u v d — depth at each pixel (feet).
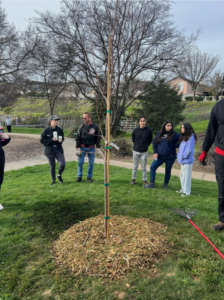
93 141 19.30
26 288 7.22
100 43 41.88
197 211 13.08
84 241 9.33
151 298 6.73
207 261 8.42
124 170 25.23
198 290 7.00
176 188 18.57
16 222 11.82
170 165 18.02
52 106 70.64
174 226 11.32
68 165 27.35
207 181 21.88
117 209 13.53
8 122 76.07
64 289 7.13
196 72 122.01
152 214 12.84
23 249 9.32
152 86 50.67
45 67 49.73
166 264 8.27
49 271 7.98
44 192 16.74
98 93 44.16
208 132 11.21
